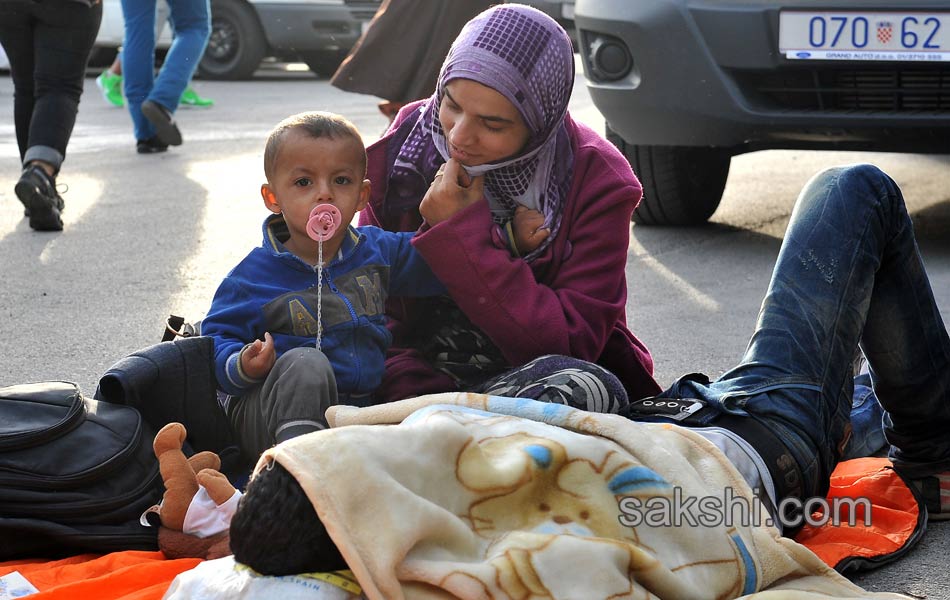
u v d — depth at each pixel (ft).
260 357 8.61
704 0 18.15
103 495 8.22
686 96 18.45
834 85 17.84
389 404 7.68
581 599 6.15
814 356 8.52
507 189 9.70
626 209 9.84
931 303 9.37
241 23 46.88
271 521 6.00
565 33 9.57
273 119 36.01
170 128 29.22
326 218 8.99
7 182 25.62
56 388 8.43
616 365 10.35
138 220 22.20
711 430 7.98
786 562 7.25
